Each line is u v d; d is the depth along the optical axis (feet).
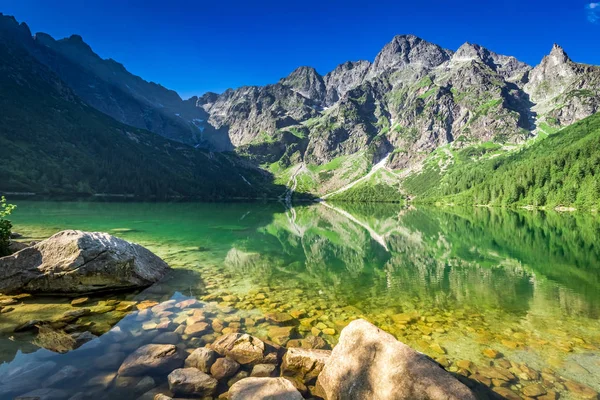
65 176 487.20
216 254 79.66
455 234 149.89
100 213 188.44
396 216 297.94
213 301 42.47
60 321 33.22
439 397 18.89
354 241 125.80
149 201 439.63
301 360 25.46
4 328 30.96
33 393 20.11
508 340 32.73
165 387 21.77
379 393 20.76
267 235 129.70
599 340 32.96
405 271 68.18
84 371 23.13
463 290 52.39
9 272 42.73
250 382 21.80
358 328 25.27
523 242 120.26
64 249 44.98
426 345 31.35
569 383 24.97
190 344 28.73
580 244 113.39
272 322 35.53
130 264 47.80
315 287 52.65
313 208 465.06
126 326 32.48
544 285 56.18
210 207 357.20
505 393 23.44
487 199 519.60
